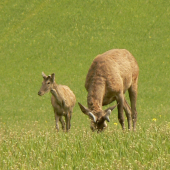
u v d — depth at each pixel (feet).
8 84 381.40
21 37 492.13
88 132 102.47
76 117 231.30
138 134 98.37
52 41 475.31
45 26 505.25
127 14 504.43
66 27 495.82
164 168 68.23
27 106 305.94
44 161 77.87
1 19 532.73
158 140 90.33
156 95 322.55
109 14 506.48
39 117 253.65
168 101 303.68
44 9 538.06
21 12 541.34
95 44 459.32
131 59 154.92
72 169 71.67
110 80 135.13
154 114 242.99
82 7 525.34
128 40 458.50
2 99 333.01
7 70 422.82
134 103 158.71
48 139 98.17
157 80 363.56
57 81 378.73
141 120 208.03
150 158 77.92
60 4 540.52
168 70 387.34
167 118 219.82
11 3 562.25
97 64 139.85
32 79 393.50
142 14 501.15
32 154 82.38
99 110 119.34
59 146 90.22
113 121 190.08
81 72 403.13
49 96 340.18
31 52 459.73
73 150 83.41
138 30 474.90
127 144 89.25
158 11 502.38
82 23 497.46
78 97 327.67
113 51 151.23
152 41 451.53
